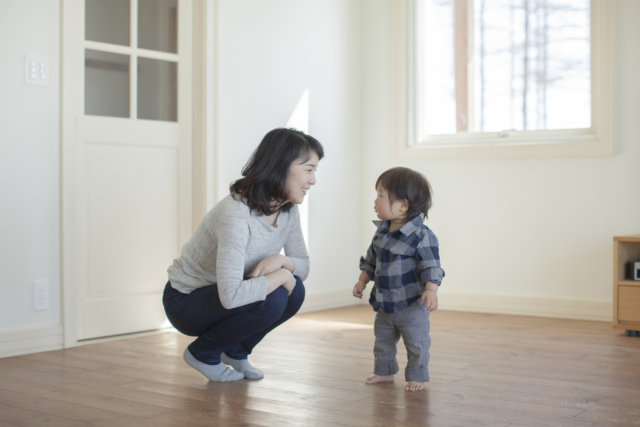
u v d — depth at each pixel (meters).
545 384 2.02
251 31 3.40
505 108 3.81
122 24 2.93
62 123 2.63
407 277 1.93
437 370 2.22
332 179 3.97
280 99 3.59
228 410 1.72
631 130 3.39
